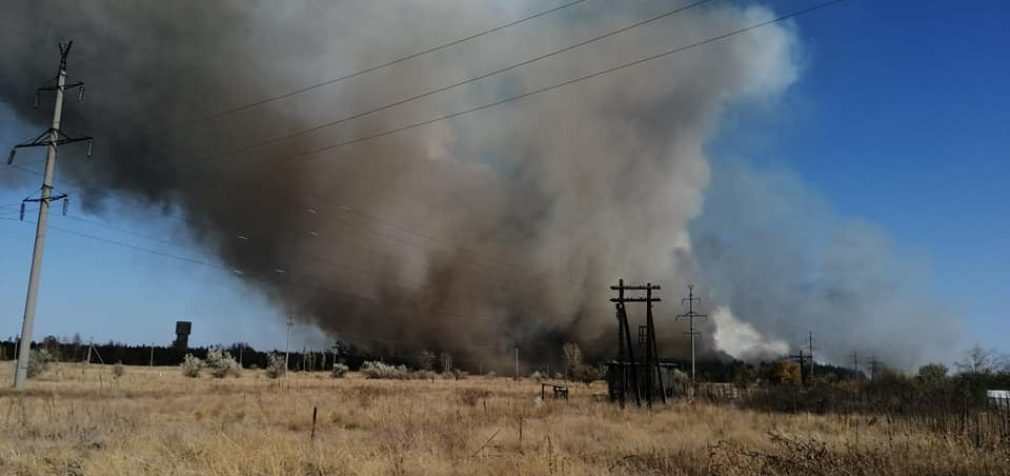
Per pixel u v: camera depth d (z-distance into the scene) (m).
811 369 98.88
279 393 42.19
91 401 27.45
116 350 119.88
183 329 127.31
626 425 25.02
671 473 12.82
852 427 22.45
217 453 12.38
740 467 13.36
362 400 33.44
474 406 33.12
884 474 12.45
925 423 22.02
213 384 53.66
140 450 13.23
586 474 12.33
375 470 11.86
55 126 33.31
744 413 32.78
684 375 66.81
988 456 13.88
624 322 45.25
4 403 23.47
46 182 32.28
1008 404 24.48
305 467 12.09
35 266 31.33
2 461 12.09
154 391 38.41
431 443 15.94
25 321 30.86
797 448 14.34
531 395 50.66
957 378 39.06
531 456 13.67
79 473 11.27
